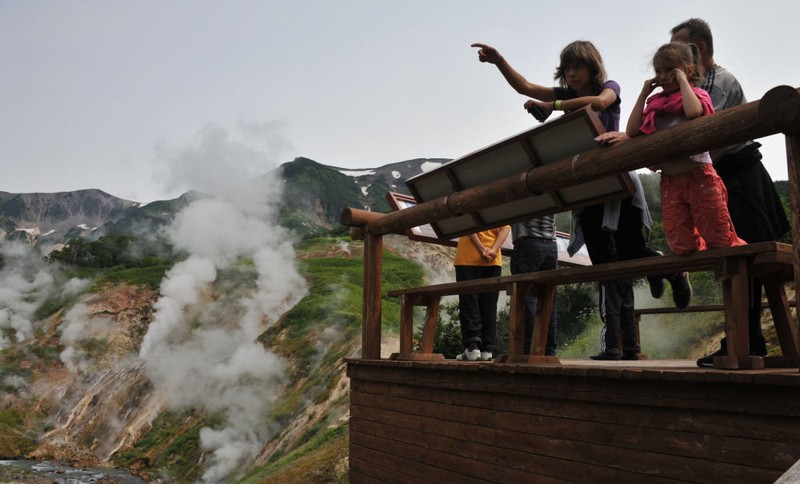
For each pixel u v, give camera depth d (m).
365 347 6.04
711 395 3.13
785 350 3.64
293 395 56.31
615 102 4.75
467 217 5.33
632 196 4.45
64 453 61.50
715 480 3.11
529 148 4.42
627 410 3.54
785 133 2.99
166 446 57.47
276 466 32.25
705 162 3.63
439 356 5.66
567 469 3.82
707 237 3.59
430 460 4.88
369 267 6.16
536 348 4.50
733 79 4.25
